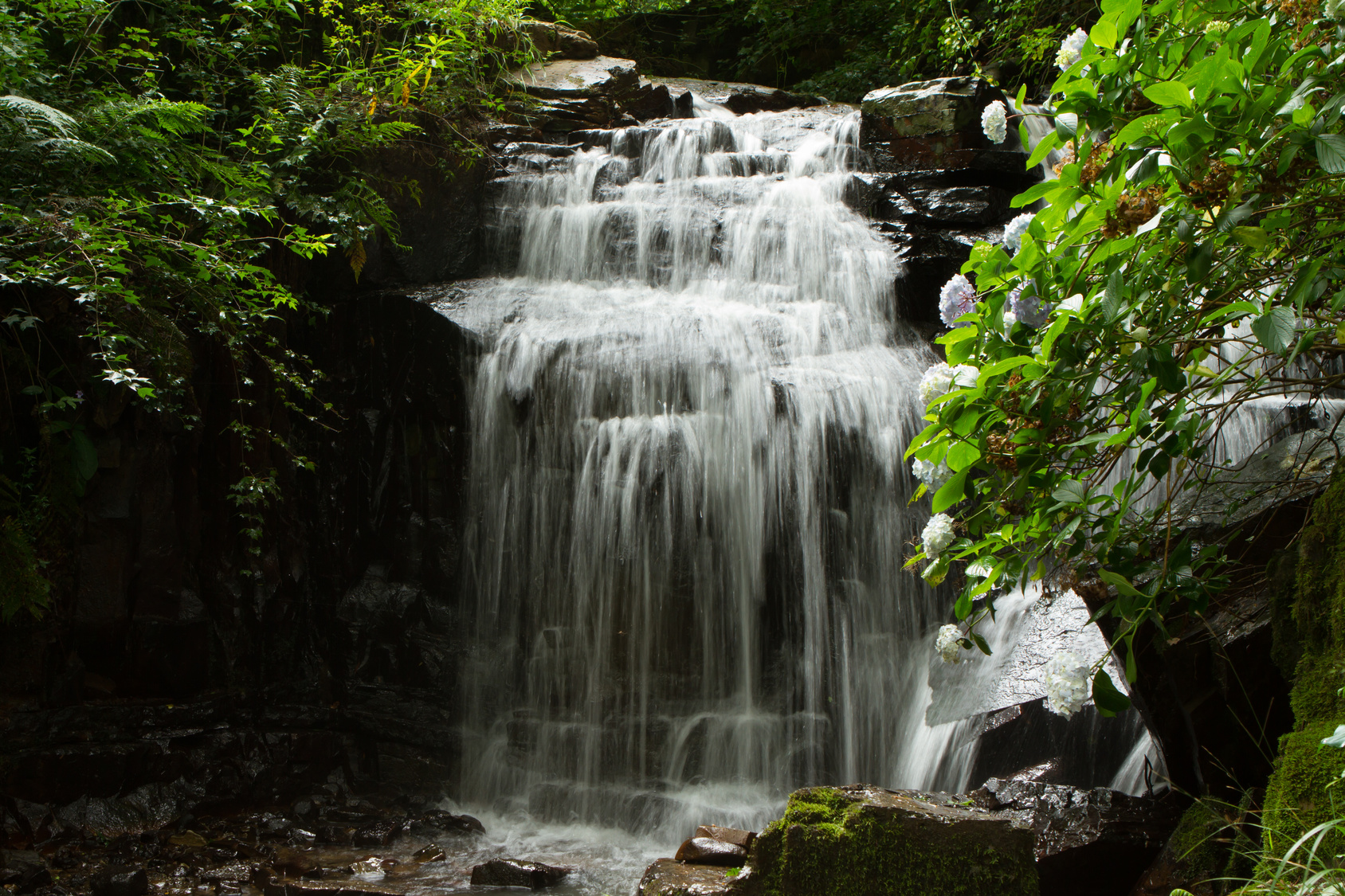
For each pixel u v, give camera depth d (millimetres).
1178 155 2078
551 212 8133
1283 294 2516
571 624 6285
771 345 6777
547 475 6449
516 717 6289
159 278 5754
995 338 2504
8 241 5129
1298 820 2480
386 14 8883
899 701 5816
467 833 5562
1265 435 5012
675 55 15820
